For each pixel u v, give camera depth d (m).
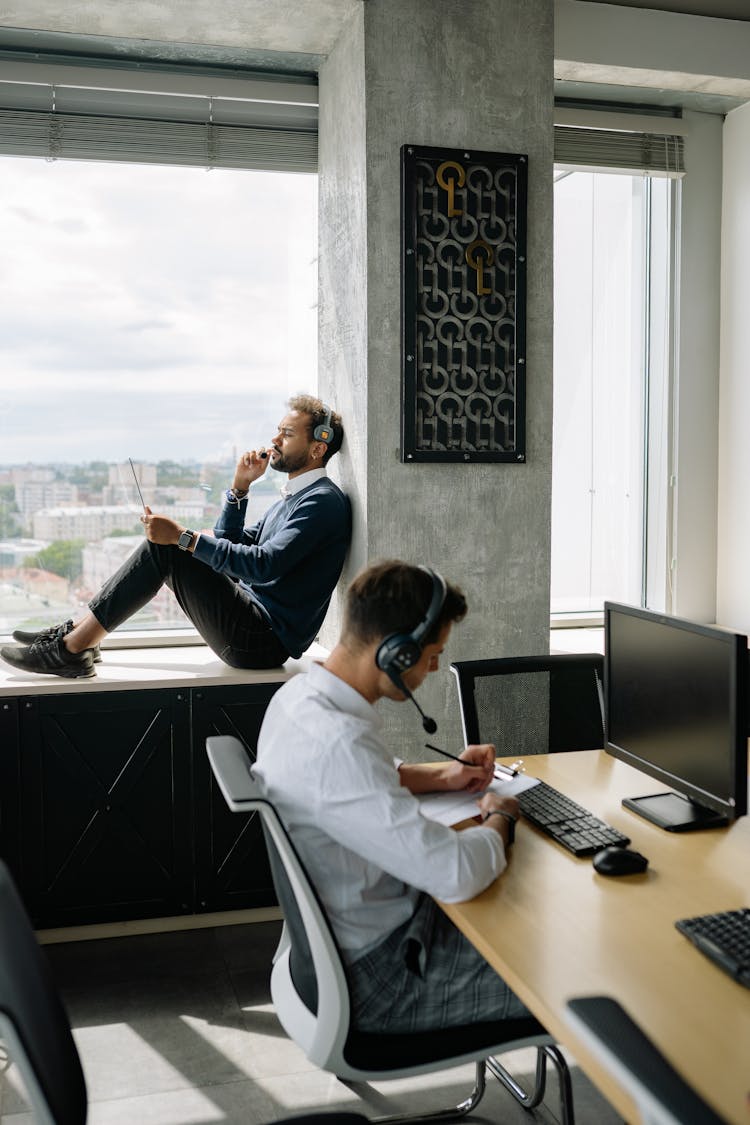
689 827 1.91
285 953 1.94
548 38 3.13
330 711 1.66
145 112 3.37
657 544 4.00
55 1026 1.20
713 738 1.82
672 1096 0.95
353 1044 1.65
